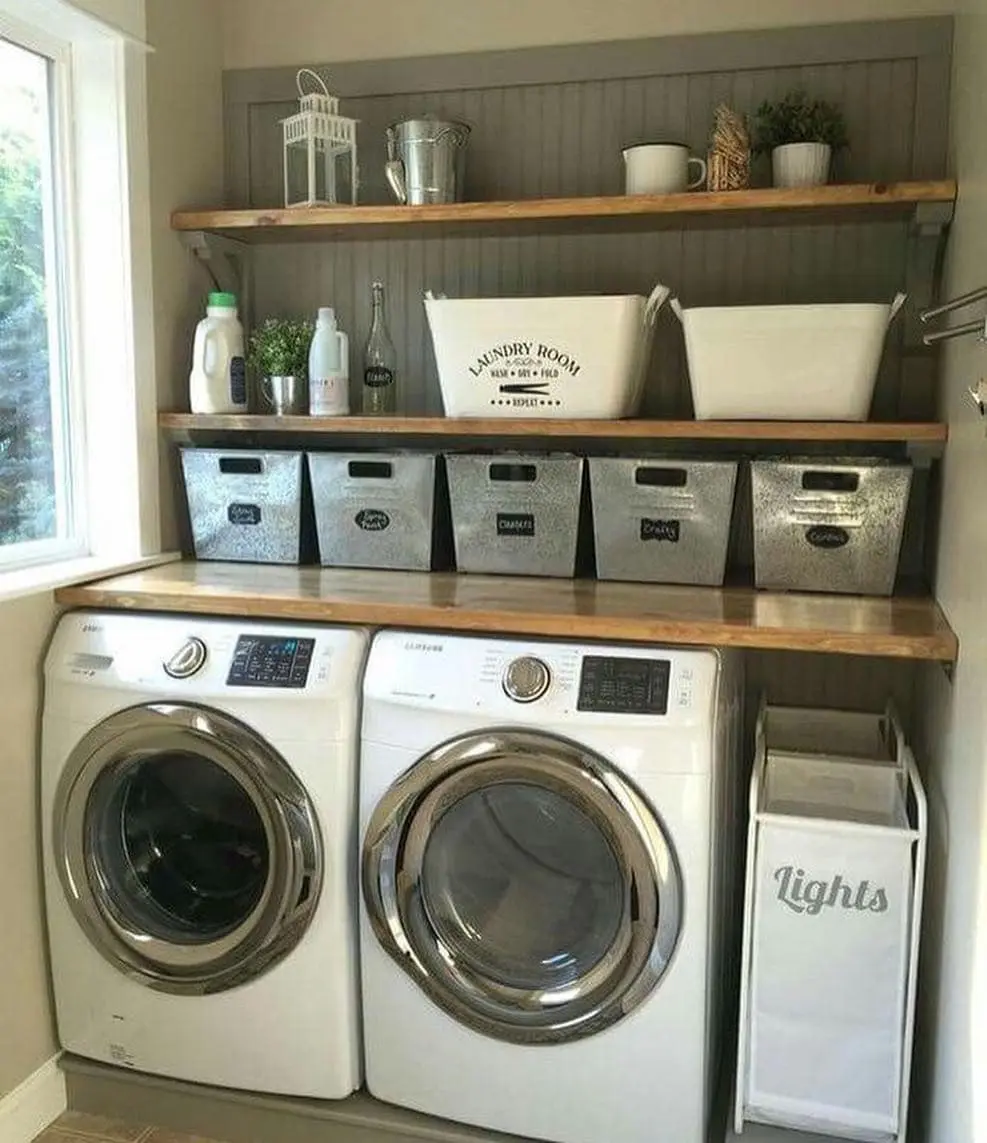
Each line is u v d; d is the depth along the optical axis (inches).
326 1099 84.2
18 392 93.4
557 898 81.4
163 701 83.5
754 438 90.3
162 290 101.3
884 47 93.3
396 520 98.8
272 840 81.5
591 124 100.7
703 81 97.9
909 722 98.9
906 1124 81.3
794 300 98.3
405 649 81.1
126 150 95.3
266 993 83.3
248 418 99.0
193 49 104.3
